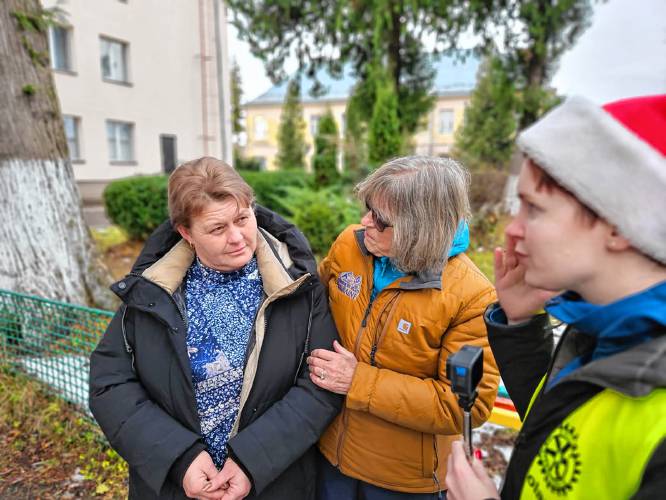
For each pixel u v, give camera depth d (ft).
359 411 4.84
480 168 30.17
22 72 12.53
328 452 5.12
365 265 5.00
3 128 12.31
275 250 5.14
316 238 23.50
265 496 4.77
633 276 2.24
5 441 9.02
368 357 4.80
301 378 4.95
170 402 4.72
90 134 49.01
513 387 3.60
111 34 49.34
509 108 33.17
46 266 13.03
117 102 50.80
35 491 7.93
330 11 33.22
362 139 34.47
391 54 33.45
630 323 2.22
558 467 2.45
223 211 4.45
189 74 56.13
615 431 2.22
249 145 134.72
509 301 3.48
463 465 2.96
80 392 9.47
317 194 26.43
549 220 2.32
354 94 35.06
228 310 4.88
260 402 4.78
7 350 10.51
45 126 13.05
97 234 30.81
